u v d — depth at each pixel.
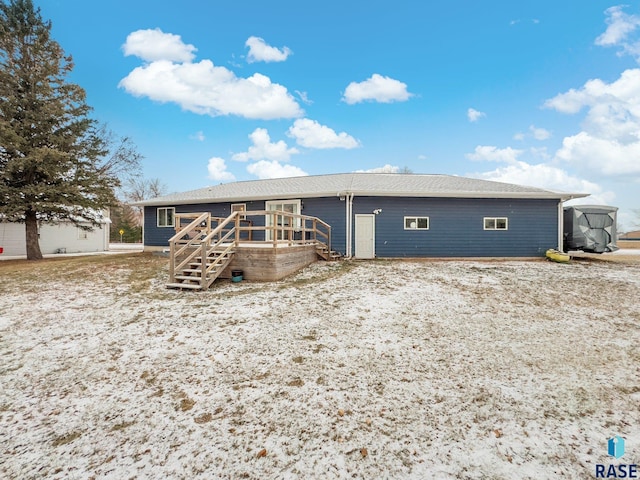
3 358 4.10
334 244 13.42
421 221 13.30
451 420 2.81
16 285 8.60
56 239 20.27
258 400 3.13
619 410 2.97
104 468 2.26
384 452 2.40
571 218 13.44
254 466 2.27
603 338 4.82
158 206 16.73
